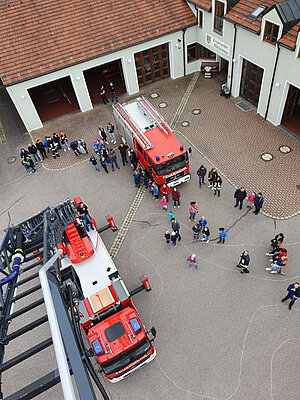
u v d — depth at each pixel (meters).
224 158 20.03
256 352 12.39
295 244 15.40
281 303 13.58
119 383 12.17
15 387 12.55
